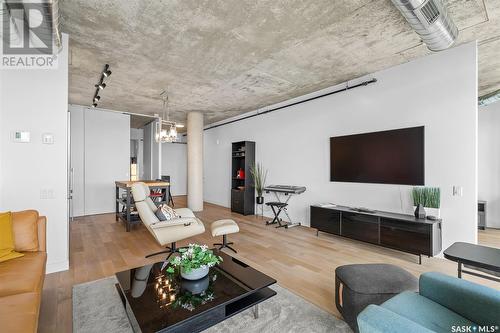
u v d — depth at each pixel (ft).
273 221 17.83
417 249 10.32
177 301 5.49
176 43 10.25
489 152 17.46
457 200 10.61
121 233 14.80
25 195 8.80
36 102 8.96
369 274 6.23
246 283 6.38
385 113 12.91
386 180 12.76
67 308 7.00
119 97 17.85
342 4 7.85
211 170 28.12
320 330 6.12
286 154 18.67
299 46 10.53
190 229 11.10
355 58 11.69
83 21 8.68
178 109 21.66
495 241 13.74
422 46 10.60
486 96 15.83
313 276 9.18
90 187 20.47
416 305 4.76
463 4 7.81
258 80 14.44
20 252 7.22
